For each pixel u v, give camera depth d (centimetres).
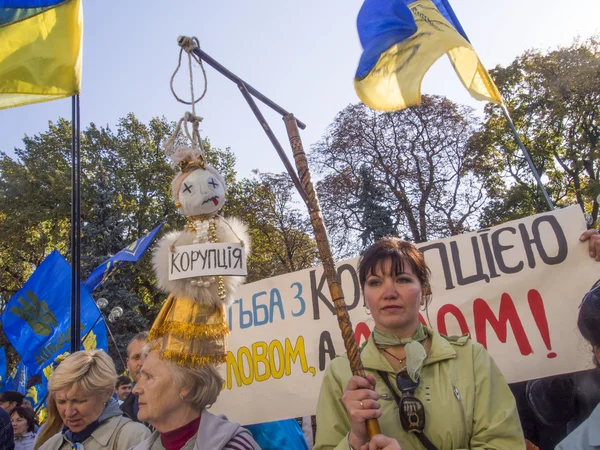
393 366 209
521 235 349
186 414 211
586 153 2084
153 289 2328
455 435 189
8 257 2577
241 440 204
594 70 2020
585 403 282
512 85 2216
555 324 330
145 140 2750
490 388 200
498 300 345
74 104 447
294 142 225
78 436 269
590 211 2147
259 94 229
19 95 361
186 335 203
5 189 2498
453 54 352
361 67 297
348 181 2142
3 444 384
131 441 264
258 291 404
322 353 379
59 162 2578
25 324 591
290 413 375
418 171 2142
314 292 390
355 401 184
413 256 220
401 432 194
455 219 2212
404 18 304
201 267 204
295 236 2608
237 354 398
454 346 212
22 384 905
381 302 212
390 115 2170
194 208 213
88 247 1741
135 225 2516
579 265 332
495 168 2253
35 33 363
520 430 197
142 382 213
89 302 595
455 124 2167
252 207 2609
